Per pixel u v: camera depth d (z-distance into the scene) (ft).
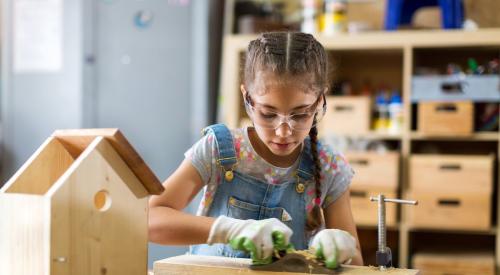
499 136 9.89
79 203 3.31
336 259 3.53
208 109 11.27
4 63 11.60
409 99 10.11
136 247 3.65
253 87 4.10
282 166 4.76
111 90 11.32
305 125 4.08
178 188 4.50
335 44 10.33
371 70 11.50
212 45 11.51
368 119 10.32
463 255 10.11
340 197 4.94
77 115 11.24
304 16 11.00
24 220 3.27
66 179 3.25
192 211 10.43
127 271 3.59
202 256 4.04
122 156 3.53
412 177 10.02
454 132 9.92
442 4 10.16
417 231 11.27
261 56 4.06
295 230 4.77
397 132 10.30
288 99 3.96
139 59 11.28
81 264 3.33
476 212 9.77
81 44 11.18
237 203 4.73
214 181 4.73
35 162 3.63
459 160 9.82
